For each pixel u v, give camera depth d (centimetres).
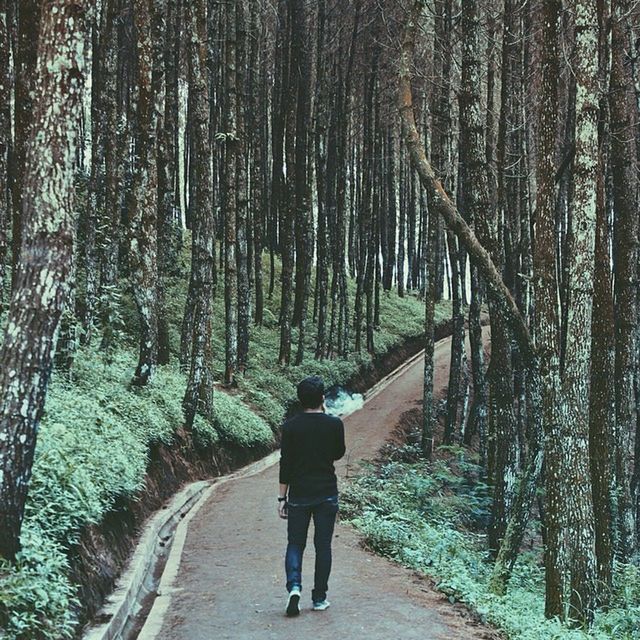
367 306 2927
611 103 1031
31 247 464
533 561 1159
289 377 2322
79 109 480
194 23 1459
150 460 1111
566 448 727
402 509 1195
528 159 1683
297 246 2648
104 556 660
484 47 1997
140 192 1322
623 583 983
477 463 1945
